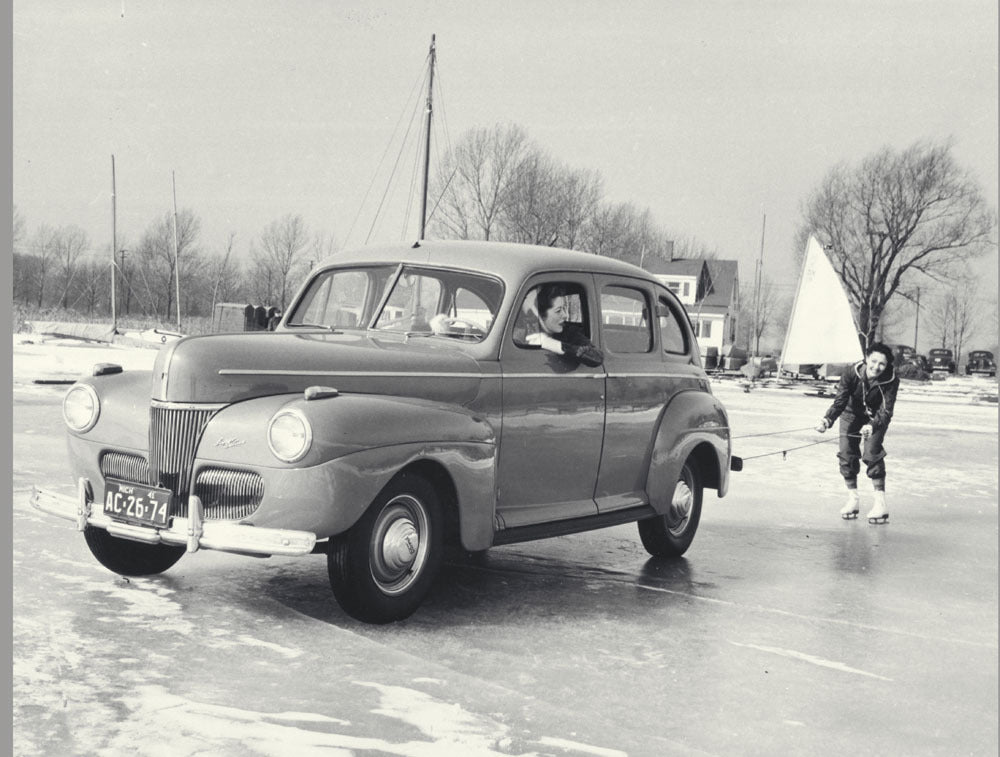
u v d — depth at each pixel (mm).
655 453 6270
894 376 8516
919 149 63406
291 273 60031
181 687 3668
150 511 4492
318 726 3367
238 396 4508
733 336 82438
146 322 52969
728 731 3611
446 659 4230
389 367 4895
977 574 6648
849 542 7582
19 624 4328
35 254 58500
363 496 4379
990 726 3814
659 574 6172
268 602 4953
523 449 5406
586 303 5906
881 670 4469
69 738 3156
